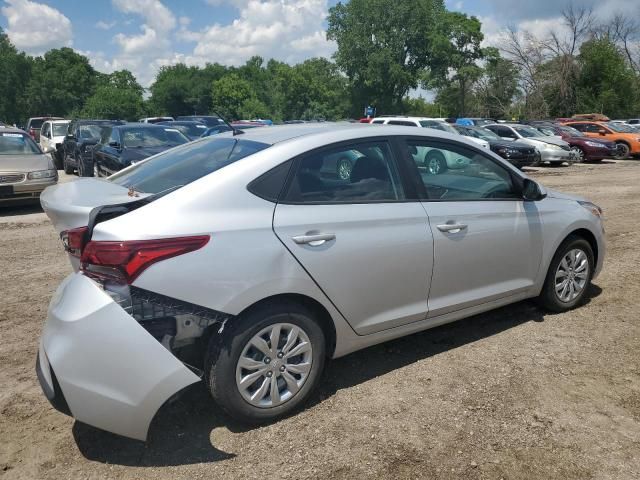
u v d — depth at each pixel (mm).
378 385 3510
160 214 2783
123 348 2611
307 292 3072
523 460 2783
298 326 3090
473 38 57312
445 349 4023
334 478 2646
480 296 3973
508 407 3246
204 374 2949
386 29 56875
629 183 14227
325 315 3242
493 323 4496
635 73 53969
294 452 2840
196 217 2828
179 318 2715
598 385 3496
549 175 16703
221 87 91812
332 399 3346
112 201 2967
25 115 90750
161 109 97938
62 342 2648
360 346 3469
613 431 3021
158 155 4012
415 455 2816
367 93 59375
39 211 10109
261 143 3340
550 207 4395
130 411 2646
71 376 2609
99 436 2982
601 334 4254
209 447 2883
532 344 4086
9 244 7348
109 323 2611
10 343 4145
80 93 94875
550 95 51656
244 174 3035
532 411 3205
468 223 3801
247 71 109500
